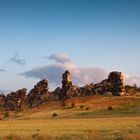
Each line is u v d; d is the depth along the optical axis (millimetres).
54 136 41719
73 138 40562
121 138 39844
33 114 175625
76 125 66812
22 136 42469
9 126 71500
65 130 52219
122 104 182750
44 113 171625
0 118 178125
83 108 178375
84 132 46438
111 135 42062
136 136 40844
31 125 73875
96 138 40312
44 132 48750
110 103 188875
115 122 74312
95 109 170625
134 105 172000
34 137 41750
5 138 41438
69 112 165875
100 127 57062
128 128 51531
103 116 142250
